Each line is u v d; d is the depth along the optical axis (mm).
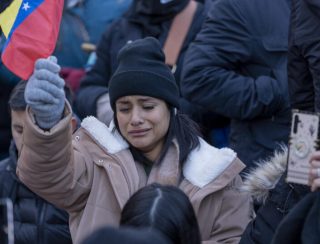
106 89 10117
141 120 7137
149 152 7281
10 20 6703
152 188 5844
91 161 7168
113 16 11805
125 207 5781
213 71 8992
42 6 6734
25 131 6496
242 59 9008
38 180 6762
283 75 8867
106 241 4254
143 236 4316
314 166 5875
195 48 9148
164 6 10000
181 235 5633
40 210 8469
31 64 6684
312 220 5672
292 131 6078
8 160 8617
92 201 7070
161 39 10000
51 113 6352
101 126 7289
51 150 6555
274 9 9000
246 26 8969
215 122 9594
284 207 6805
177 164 7195
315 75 6723
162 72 7203
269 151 8773
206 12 10086
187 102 9562
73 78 11398
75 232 7160
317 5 6664
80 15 11852
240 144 8930
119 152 7188
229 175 7191
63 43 11695
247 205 7230
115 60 10219
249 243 6910
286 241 5773
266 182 7023
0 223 5543
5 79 11383
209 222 7148
